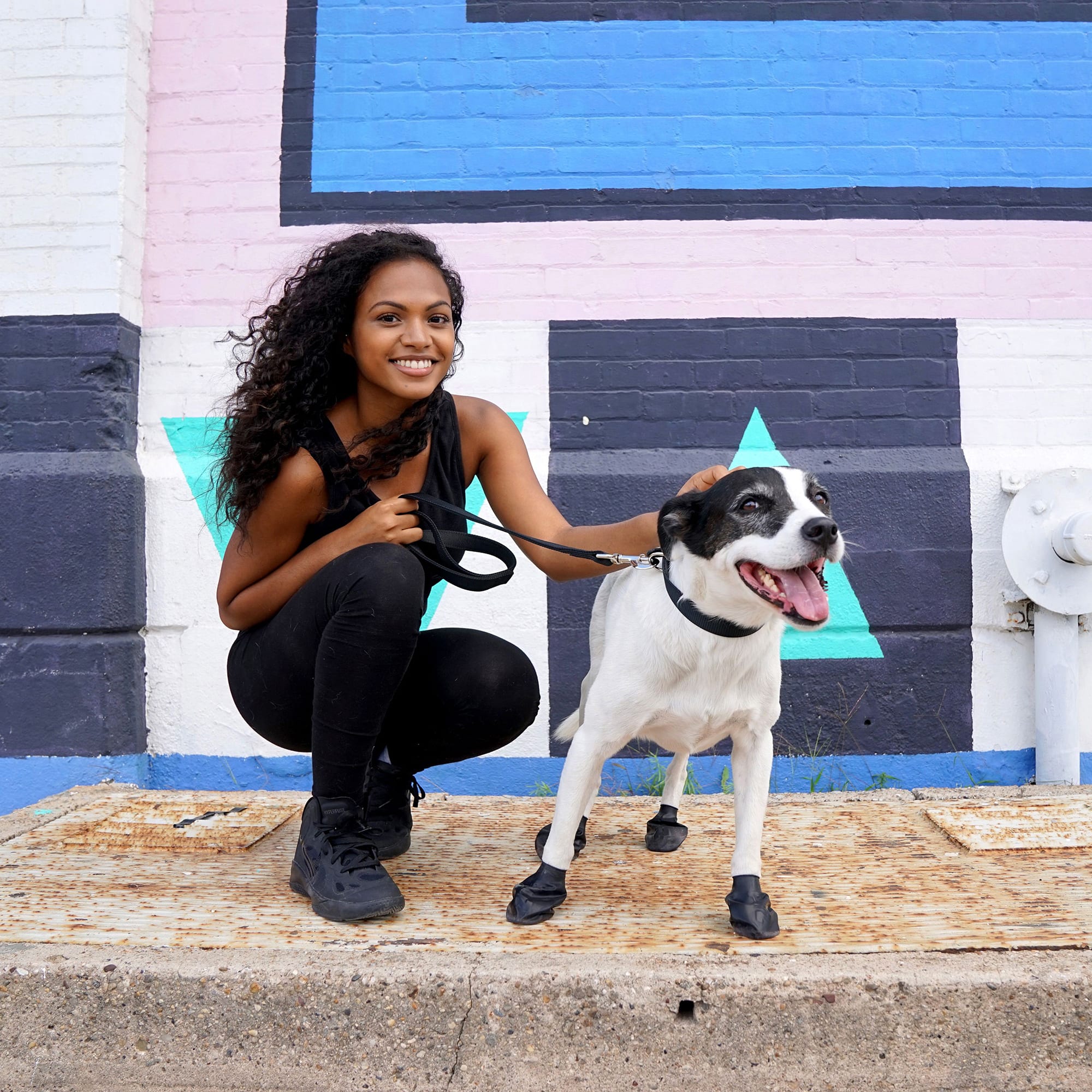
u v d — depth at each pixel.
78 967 1.80
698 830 2.80
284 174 3.93
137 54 3.89
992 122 3.95
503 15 3.97
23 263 3.76
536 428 3.86
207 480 3.79
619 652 2.06
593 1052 1.74
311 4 3.97
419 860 2.48
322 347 2.08
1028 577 3.55
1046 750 3.63
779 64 3.95
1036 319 3.90
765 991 1.73
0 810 3.59
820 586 1.90
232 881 2.30
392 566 1.99
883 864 2.44
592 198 3.91
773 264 3.90
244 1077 1.76
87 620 3.63
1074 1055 1.72
